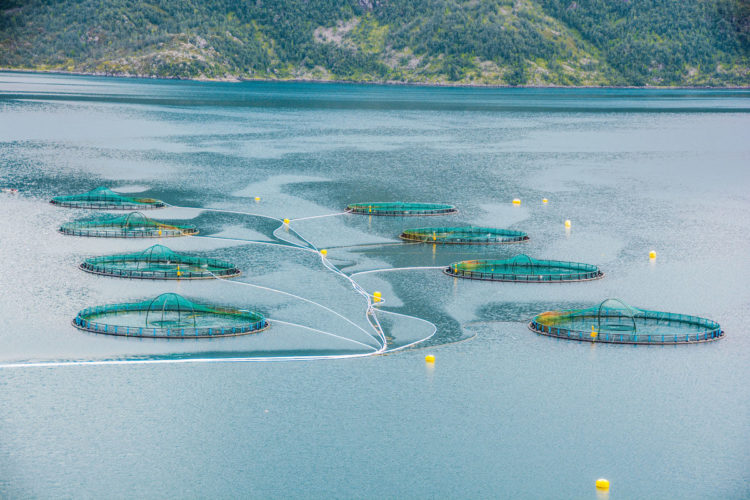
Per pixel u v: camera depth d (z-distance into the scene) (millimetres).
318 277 103812
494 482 58031
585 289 100812
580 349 81562
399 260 113000
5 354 76188
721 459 61438
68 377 72062
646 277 106625
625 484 58219
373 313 90938
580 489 57594
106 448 60844
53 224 126875
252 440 62656
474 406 68938
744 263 114375
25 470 57781
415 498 55938
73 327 83312
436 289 99750
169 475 57625
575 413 68188
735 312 92750
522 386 73000
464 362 77938
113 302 90625
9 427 63375
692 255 118750
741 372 76375
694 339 83812
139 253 108562
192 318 86312
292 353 79062
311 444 62375
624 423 66500
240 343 81000
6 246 112625
